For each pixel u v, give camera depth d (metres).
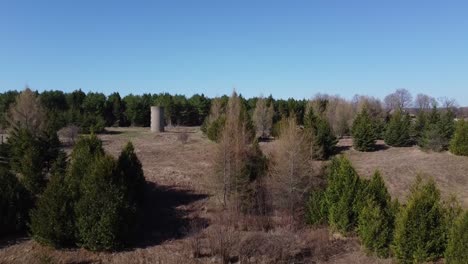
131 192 16.81
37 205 14.53
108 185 14.31
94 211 13.94
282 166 17.86
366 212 13.88
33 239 14.71
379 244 13.34
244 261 12.99
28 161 17.59
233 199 17.89
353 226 15.38
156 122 47.12
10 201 14.99
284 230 15.15
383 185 15.43
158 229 16.08
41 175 17.62
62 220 13.94
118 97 59.41
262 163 19.50
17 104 35.69
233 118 24.39
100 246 13.80
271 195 18.06
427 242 12.04
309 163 18.23
